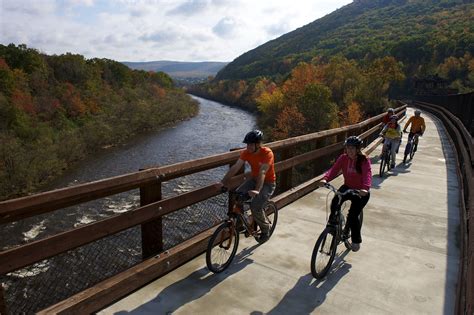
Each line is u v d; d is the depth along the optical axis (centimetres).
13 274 950
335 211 410
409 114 3412
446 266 454
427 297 383
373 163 1121
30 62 7581
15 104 5291
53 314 296
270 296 372
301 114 5131
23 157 3100
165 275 403
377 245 512
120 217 349
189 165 424
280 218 596
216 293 372
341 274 425
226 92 14500
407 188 830
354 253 484
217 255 434
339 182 848
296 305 359
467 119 1545
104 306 338
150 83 11731
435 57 11119
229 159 493
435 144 1573
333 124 5159
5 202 255
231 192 505
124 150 4394
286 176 697
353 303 367
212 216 602
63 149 3712
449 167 1084
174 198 415
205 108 11138
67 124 5684
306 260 453
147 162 3731
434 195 775
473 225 392
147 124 6269
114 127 5131
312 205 668
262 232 473
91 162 3794
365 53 13750
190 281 392
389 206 694
